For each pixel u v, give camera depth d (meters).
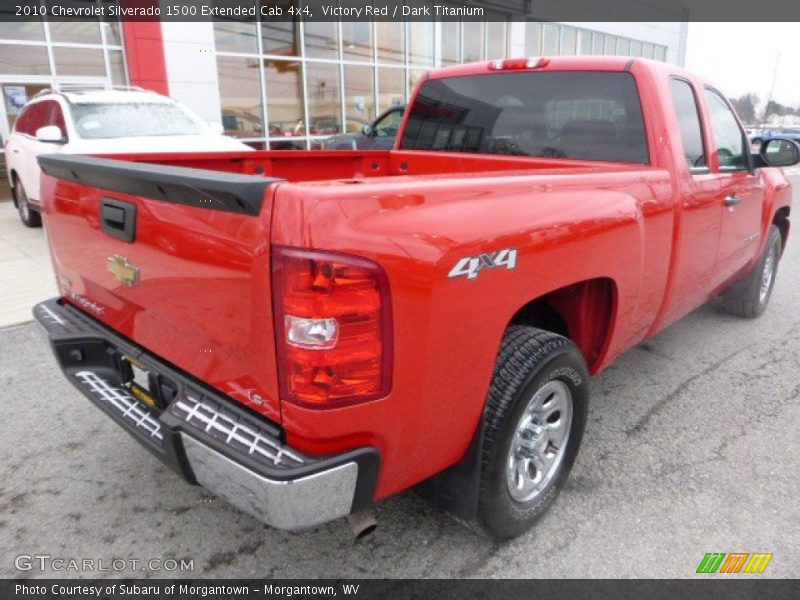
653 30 25.62
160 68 12.29
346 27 15.38
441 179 2.06
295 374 1.69
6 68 11.60
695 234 3.39
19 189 9.07
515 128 3.66
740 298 5.30
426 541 2.58
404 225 1.76
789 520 2.72
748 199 4.20
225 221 1.76
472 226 1.94
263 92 14.09
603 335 2.86
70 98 7.91
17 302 5.56
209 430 1.88
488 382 2.12
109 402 2.45
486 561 2.47
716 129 3.85
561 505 2.82
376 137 11.64
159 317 2.17
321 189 1.63
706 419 3.64
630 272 2.76
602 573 2.41
